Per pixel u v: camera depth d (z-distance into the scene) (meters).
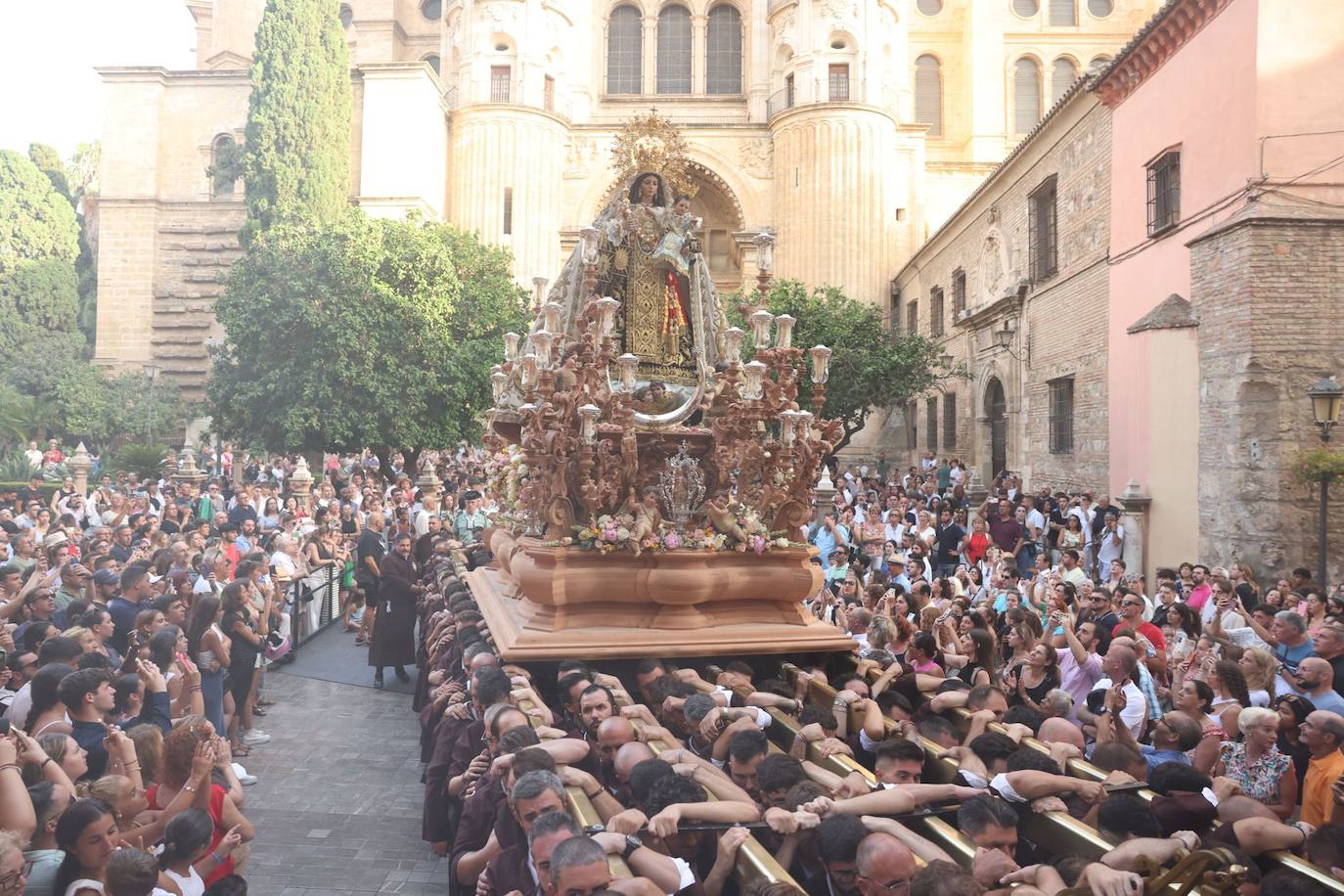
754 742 5.04
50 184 50.88
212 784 5.12
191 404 42.25
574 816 4.30
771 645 7.59
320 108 37.41
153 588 9.19
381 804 7.98
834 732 6.23
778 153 43.12
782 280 31.75
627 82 48.25
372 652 12.02
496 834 5.05
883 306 41.38
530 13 42.06
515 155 41.12
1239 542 13.68
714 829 4.24
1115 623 9.02
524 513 9.16
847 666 7.93
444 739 6.85
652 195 9.31
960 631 8.65
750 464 8.01
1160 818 4.43
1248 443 13.58
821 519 16.73
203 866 4.85
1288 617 7.81
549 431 7.52
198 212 43.25
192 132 43.53
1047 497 20.61
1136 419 16.89
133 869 3.82
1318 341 13.37
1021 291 25.31
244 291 27.89
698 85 47.81
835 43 42.69
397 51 53.59
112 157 43.16
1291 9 13.76
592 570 7.50
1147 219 17.48
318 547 15.43
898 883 3.60
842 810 4.27
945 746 5.63
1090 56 47.81
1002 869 3.79
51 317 48.09
